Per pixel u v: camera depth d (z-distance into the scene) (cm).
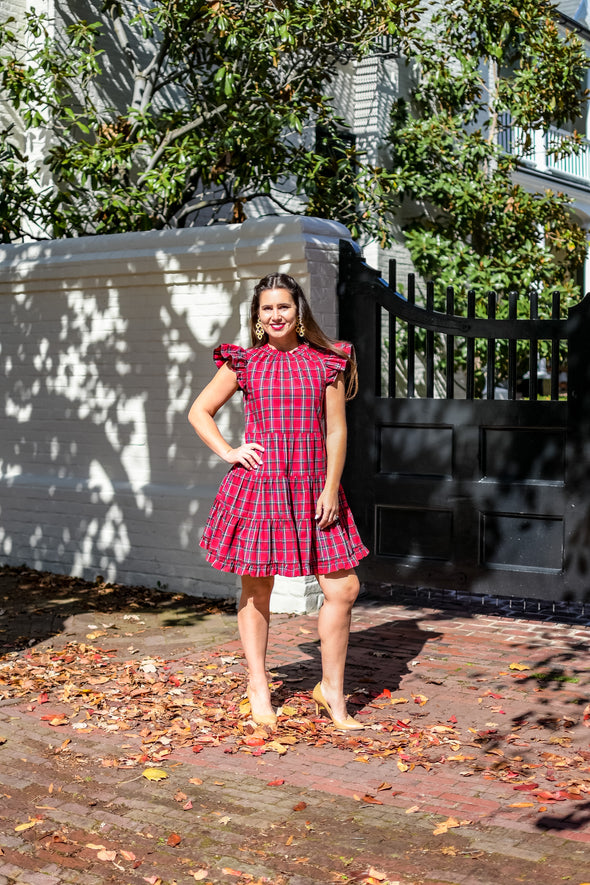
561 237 1302
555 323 598
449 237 1266
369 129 1280
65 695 494
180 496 716
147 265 714
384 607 687
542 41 1226
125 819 359
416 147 1258
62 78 937
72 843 342
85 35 904
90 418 770
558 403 598
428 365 645
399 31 1016
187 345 711
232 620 647
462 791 381
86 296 763
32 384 804
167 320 720
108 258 732
